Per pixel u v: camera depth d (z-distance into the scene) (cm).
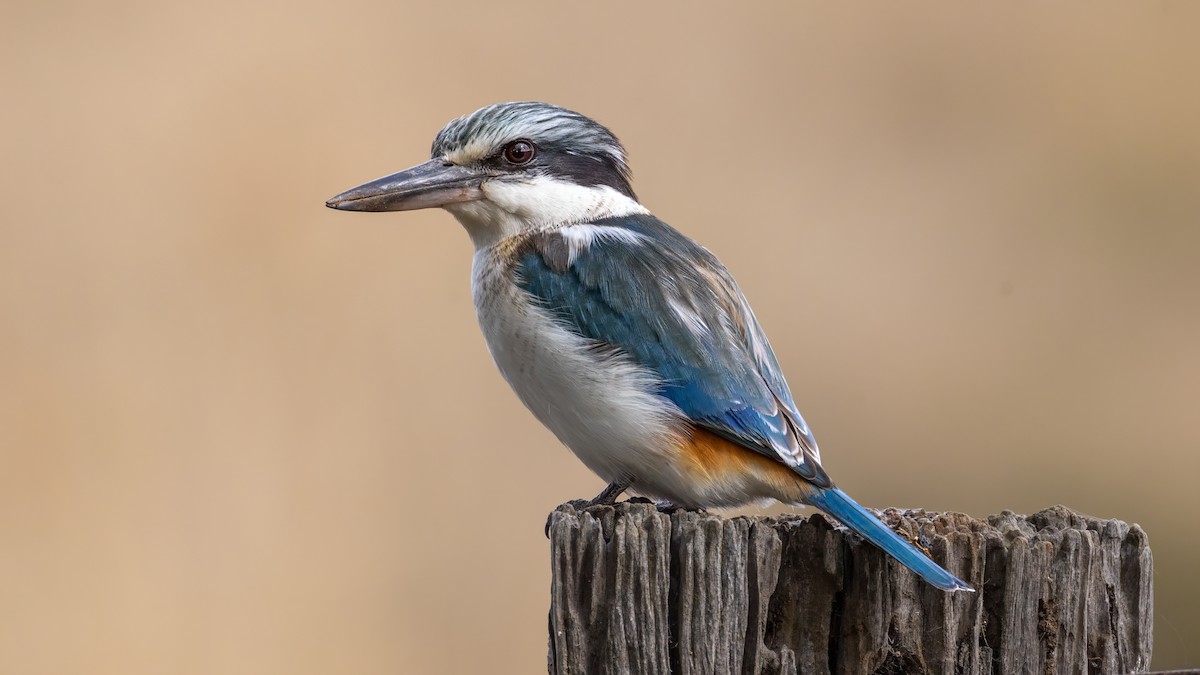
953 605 764
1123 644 787
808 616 772
